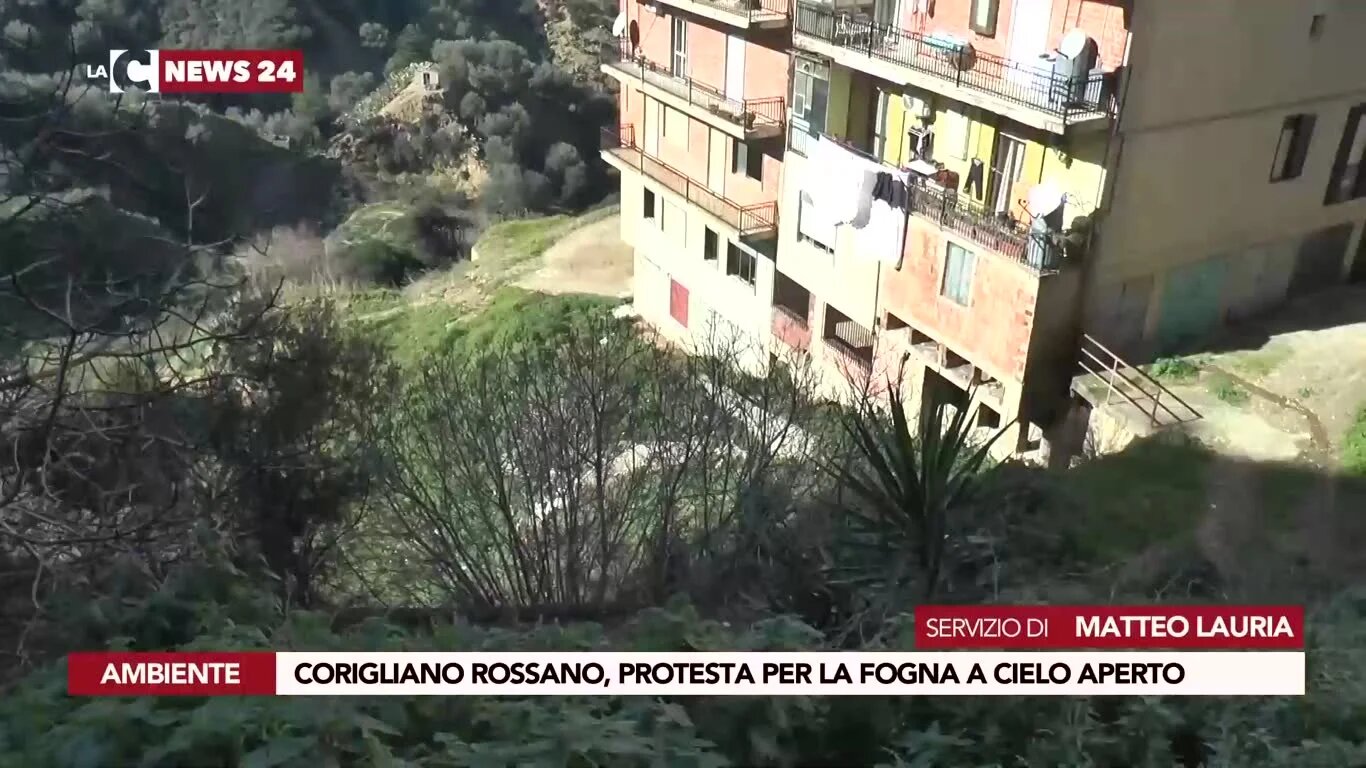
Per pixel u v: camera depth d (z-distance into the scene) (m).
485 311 28.02
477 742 4.09
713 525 9.87
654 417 10.55
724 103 20.66
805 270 19.91
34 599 5.62
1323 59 16.12
